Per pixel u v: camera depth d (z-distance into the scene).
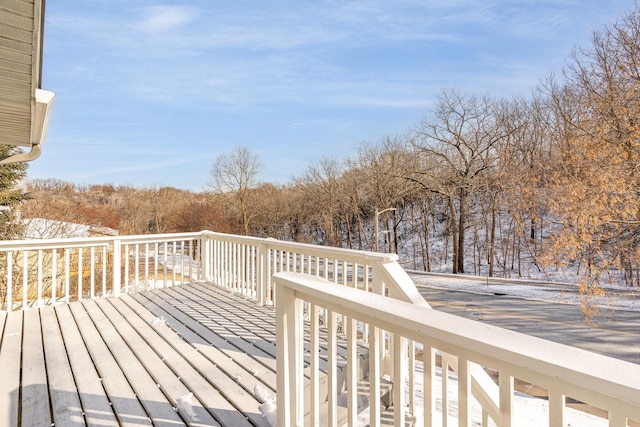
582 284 10.02
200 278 5.60
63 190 27.75
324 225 26.69
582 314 10.80
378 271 2.43
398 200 23.11
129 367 2.45
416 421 2.04
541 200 16.23
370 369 1.18
